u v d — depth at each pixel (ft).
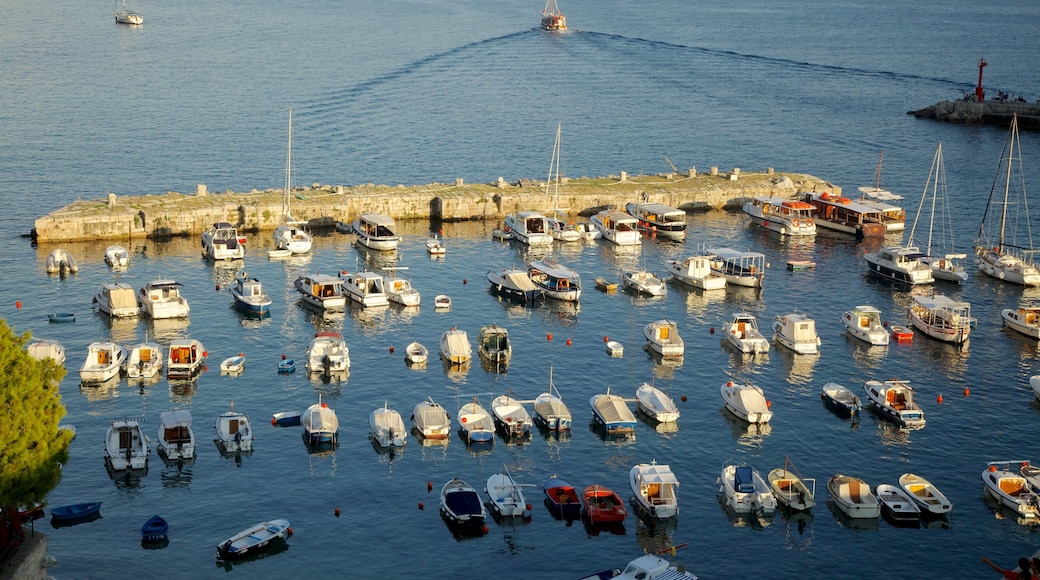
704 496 308.19
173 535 281.33
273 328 426.92
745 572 273.54
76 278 474.08
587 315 453.17
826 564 278.05
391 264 512.63
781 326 423.23
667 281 501.15
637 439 341.62
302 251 519.60
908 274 499.92
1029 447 342.64
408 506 299.17
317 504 298.56
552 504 298.56
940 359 413.80
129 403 354.95
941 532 293.64
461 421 340.18
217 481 308.40
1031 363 410.93
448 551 278.87
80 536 278.87
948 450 339.36
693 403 369.09
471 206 590.14
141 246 524.11
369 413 354.33
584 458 328.29
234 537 274.16
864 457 333.21
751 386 363.35
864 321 435.53
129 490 301.63
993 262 515.50
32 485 235.40
